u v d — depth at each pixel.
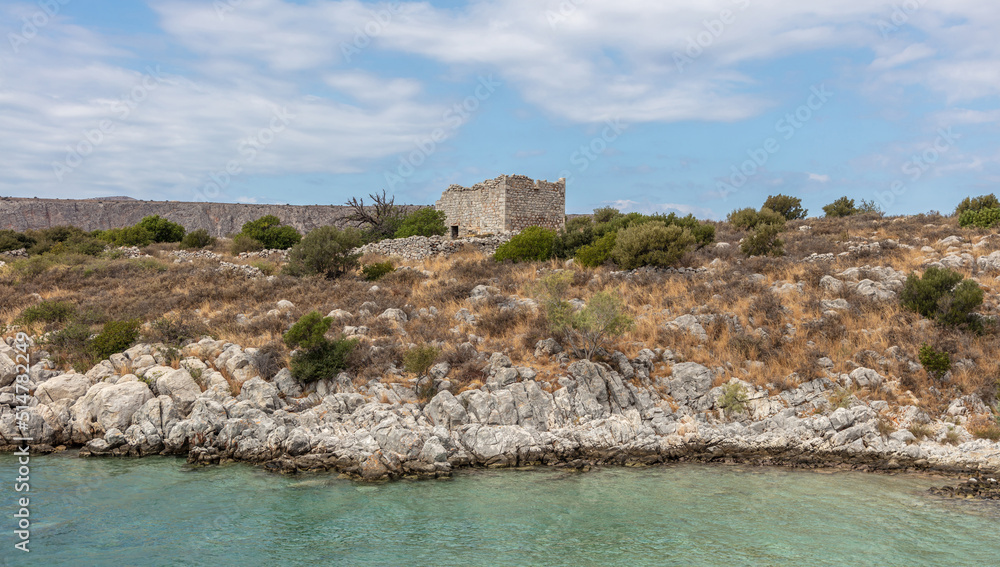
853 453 21.64
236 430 21.47
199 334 28.05
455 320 30.55
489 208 56.44
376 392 23.88
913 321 27.45
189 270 42.69
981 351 25.05
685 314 29.67
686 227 42.41
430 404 22.84
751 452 22.23
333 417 22.31
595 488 19.06
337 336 27.80
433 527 15.84
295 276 40.91
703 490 18.95
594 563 13.88
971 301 26.47
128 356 25.97
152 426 21.81
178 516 16.19
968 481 19.48
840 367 25.16
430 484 19.23
